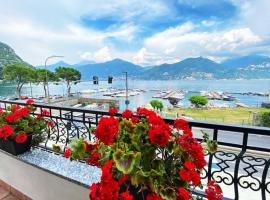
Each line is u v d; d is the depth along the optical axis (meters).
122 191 1.17
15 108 2.31
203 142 1.33
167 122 1.48
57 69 48.50
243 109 38.31
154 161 1.15
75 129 2.22
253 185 1.60
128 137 1.23
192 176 1.03
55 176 1.79
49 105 2.43
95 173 1.74
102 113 2.02
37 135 2.30
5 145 2.21
